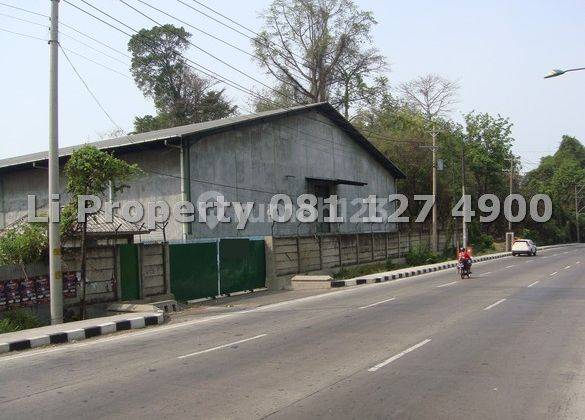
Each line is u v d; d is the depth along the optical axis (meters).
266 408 6.55
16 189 31.02
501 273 27.95
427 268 33.25
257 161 30.02
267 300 20.08
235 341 11.34
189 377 8.25
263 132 30.64
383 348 9.95
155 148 26.00
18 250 15.09
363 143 40.34
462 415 6.19
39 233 15.81
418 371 8.21
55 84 15.11
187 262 20.27
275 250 24.77
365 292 21.00
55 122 15.09
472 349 9.70
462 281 23.94
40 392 7.68
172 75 60.34
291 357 9.46
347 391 7.22
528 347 9.81
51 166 15.01
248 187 29.20
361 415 6.22
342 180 35.41
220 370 8.65
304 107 33.84
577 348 9.67
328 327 12.57
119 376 8.50
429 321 12.89
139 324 14.36
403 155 50.28
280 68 52.34
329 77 53.12
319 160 35.62
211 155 26.92
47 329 13.16
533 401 6.70
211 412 6.45
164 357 9.93
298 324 13.31
